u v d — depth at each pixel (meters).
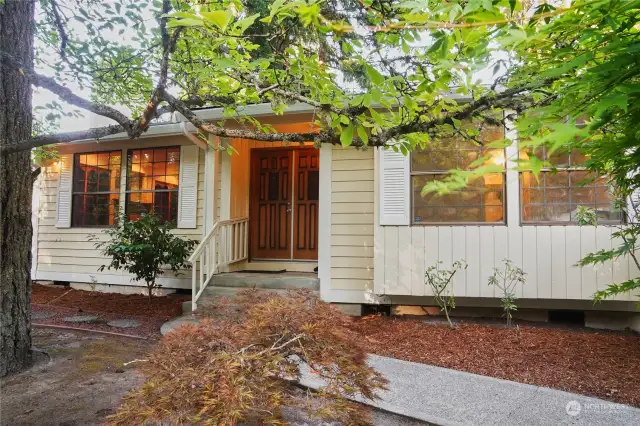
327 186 6.02
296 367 1.77
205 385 1.46
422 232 5.29
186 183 7.34
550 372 3.50
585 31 0.94
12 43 3.70
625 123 0.94
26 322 3.96
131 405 1.53
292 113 5.70
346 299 5.86
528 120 0.86
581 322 5.34
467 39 1.12
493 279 4.82
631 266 4.70
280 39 2.34
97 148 8.03
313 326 1.80
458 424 2.68
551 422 2.66
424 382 3.34
